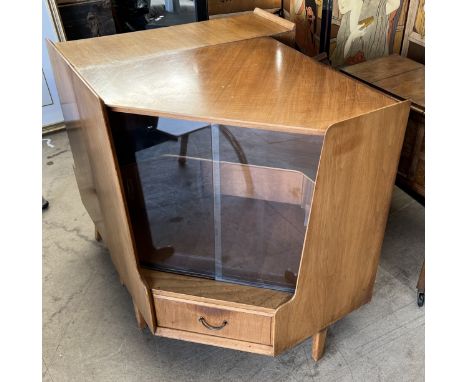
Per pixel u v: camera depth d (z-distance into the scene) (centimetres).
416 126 121
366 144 82
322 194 83
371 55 171
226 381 112
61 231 159
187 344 121
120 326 126
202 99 88
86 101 91
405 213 163
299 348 119
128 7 179
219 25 131
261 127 80
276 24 132
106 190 101
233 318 102
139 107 85
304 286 96
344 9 157
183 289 103
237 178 107
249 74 100
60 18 173
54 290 138
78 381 112
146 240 109
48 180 183
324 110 84
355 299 112
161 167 103
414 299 131
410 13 154
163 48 114
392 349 118
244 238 105
